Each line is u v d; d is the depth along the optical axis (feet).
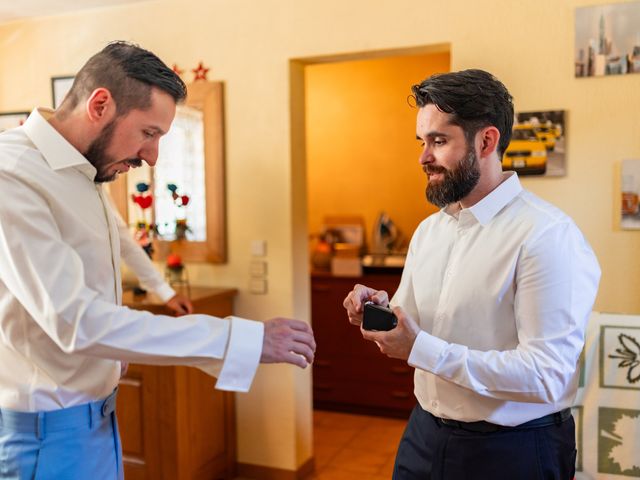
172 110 4.44
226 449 10.35
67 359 4.42
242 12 9.95
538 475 4.48
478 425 4.58
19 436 4.43
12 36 11.57
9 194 4.00
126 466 9.47
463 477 4.62
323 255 13.79
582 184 8.18
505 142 4.61
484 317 4.51
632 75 7.88
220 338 4.08
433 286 4.94
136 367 9.29
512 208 4.59
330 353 13.47
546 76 8.25
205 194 10.34
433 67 14.12
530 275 4.24
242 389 4.10
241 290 10.34
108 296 4.69
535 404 4.48
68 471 4.51
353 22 9.24
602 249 8.14
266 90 9.89
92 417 4.66
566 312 4.15
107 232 4.70
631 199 7.94
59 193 4.27
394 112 14.48
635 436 5.71
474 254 4.61
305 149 10.37
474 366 4.18
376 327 4.49
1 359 4.45
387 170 14.64
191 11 10.28
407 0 8.89
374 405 13.26
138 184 10.02
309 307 10.60
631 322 5.78
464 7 8.58
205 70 10.27
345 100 14.84
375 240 14.52
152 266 8.46
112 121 4.25
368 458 11.16
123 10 10.73
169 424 9.19
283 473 10.27
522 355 4.13
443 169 4.49
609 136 8.02
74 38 11.11
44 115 4.53
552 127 8.23
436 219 5.25
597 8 7.94
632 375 5.74
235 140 10.18
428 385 4.90
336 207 15.12
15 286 4.02
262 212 10.10
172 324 4.04
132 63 4.22
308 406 10.63
